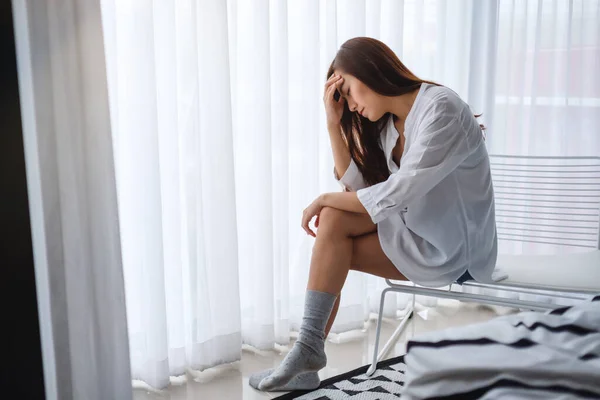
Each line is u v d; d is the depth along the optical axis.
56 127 1.68
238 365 2.24
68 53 1.68
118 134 1.93
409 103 1.88
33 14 1.63
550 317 1.15
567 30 2.75
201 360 2.18
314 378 2.04
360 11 2.41
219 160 2.11
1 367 1.41
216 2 2.03
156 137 1.93
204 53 2.06
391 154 1.98
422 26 2.63
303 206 2.42
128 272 2.04
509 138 2.84
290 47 2.33
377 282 2.66
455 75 2.81
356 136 2.02
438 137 1.78
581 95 2.81
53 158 1.70
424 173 1.77
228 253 2.17
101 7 1.74
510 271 1.98
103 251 1.79
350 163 2.03
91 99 1.72
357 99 1.89
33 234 1.71
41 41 1.65
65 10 1.66
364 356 2.30
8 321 1.40
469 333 1.13
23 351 1.43
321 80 2.42
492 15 2.71
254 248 2.30
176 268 2.08
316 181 2.42
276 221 2.32
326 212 1.91
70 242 1.74
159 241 1.98
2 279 1.38
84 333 1.79
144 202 1.96
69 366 1.78
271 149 2.22
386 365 2.20
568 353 1.04
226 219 2.15
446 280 1.93
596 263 2.05
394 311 2.66
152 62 1.90
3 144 1.35
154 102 1.92
